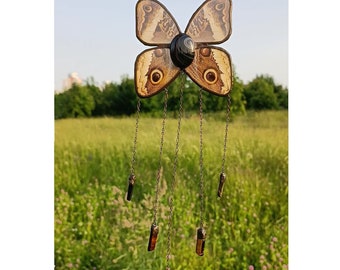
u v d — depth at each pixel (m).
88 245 0.59
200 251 0.41
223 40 0.41
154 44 0.39
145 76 0.39
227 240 0.60
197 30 0.41
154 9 0.39
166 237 0.59
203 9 0.41
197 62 0.41
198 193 0.60
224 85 0.42
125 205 0.59
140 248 0.58
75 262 0.59
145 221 0.59
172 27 0.39
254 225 0.61
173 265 0.59
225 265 0.60
